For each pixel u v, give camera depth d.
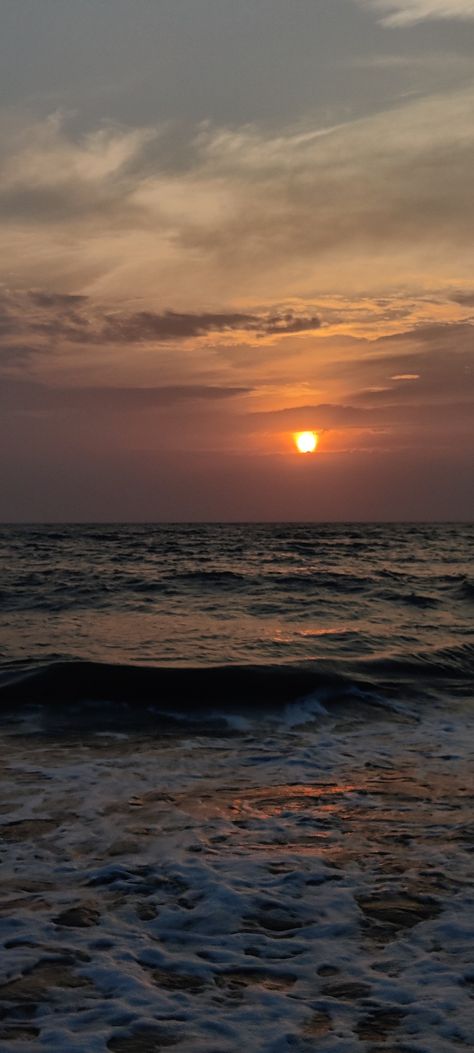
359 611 20.50
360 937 4.60
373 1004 3.90
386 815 6.69
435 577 28.92
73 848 5.93
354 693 11.27
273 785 7.52
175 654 13.89
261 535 81.69
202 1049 3.53
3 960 4.30
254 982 4.12
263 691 11.01
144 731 9.52
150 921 4.79
